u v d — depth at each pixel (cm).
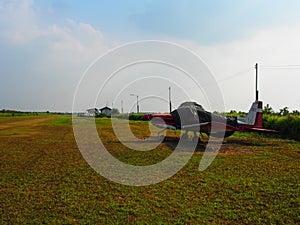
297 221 457
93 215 480
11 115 6481
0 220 459
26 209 506
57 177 730
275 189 618
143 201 548
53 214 483
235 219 464
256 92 2052
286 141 1523
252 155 1066
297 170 801
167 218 467
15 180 698
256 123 1608
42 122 3428
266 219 463
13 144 1367
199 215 479
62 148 1242
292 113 1975
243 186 641
